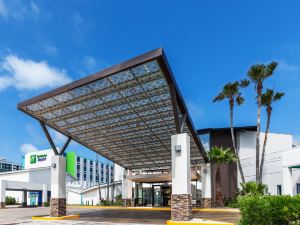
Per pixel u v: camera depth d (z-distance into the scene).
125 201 42.62
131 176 39.44
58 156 27.92
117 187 56.31
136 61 18.77
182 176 21.02
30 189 56.28
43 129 27.62
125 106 24.92
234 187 41.28
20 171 68.88
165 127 29.08
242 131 42.44
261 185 32.91
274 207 11.36
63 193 27.66
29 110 26.23
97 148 35.59
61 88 23.08
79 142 32.59
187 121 28.34
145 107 24.88
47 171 71.38
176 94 21.92
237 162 38.50
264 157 39.03
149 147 35.12
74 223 22.67
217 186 37.22
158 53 17.89
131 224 21.19
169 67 19.14
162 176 36.75
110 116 26.91
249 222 12.34
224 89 38.75
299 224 10.84
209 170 37.19
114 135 31.61
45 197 59.66
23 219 26.80
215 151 36.69
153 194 43.25
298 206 11.12
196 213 27.88
